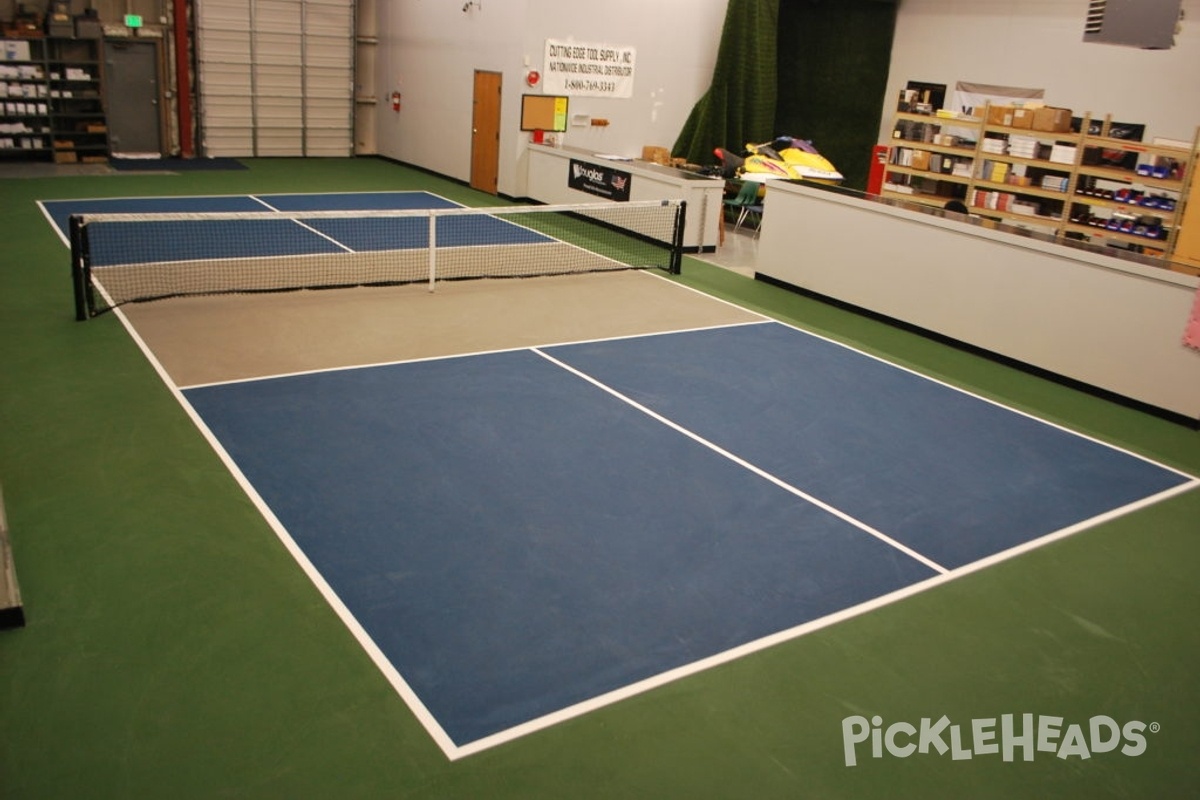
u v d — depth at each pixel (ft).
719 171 51.31
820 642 14.82
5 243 34.96
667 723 12.78
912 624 15.51
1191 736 13.43
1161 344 25.86
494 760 11.87
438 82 57.00
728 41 53.52
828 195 34.35
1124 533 19.24
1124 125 39.78
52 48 53.31
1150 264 26.03
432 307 30.42
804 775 12.10
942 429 23.81
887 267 32.81
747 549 17.30
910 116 46.34
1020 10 49.11
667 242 42.19
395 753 11.86
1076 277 27.50
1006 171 42.65
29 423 20.31
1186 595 17.10
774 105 57.11
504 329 28.71
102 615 14.14
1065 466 22.29
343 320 28.43
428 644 13.99
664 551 16.99
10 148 52.70
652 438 21.61
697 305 33.24
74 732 11.84
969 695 13.92
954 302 30.89
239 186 50.78
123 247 35.53
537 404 23.00
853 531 18.29
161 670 13.06
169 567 15.46
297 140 63.52
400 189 53.52
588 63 51.44
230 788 11.14
